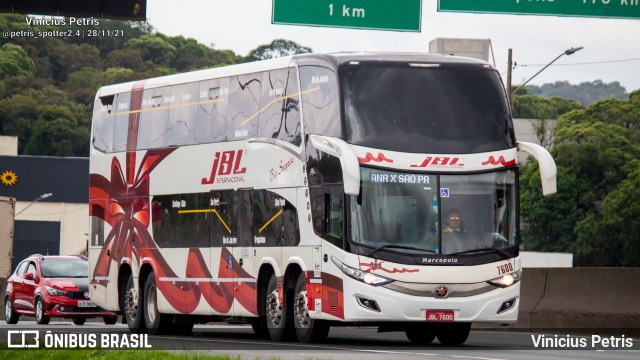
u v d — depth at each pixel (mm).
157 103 76250
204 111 71562
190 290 71938
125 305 79375
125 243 78938
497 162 60188
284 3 82000
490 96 61188
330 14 82125
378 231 58531
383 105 59844
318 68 61688
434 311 58625
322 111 60906
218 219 69438
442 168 59406
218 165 69750
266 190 65250
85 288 99875
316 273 60625
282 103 64438
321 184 60344
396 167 58969
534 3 79375
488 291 59281
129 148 78812
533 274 81938
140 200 77312
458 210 59312
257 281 65812
